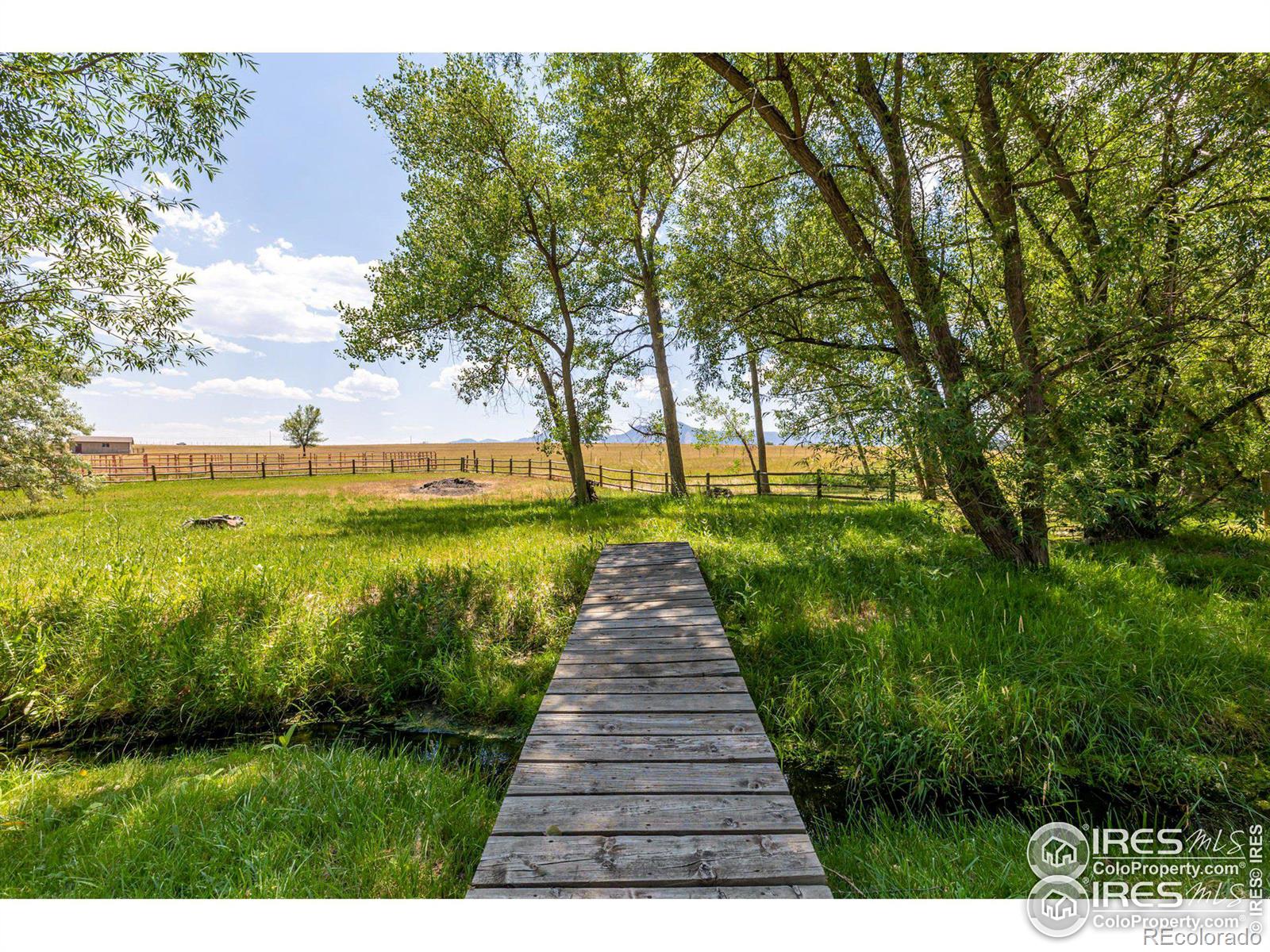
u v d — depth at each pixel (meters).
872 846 2.90
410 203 13.30
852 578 6.23
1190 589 5.70
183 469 32.72
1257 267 5.57
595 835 2.06
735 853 1.96
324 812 3.12
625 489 22.70
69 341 6.07
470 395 14.71
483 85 12.41
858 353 7.43
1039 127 5.84
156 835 2.88
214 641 5.22
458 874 2.66
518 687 4.97
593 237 13.68
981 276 6.50
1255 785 3.32
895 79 5.56
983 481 5.72
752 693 4.46
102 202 5.75
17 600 5.66
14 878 2.58
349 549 8.62
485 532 9.97
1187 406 7.39
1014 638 4.53
